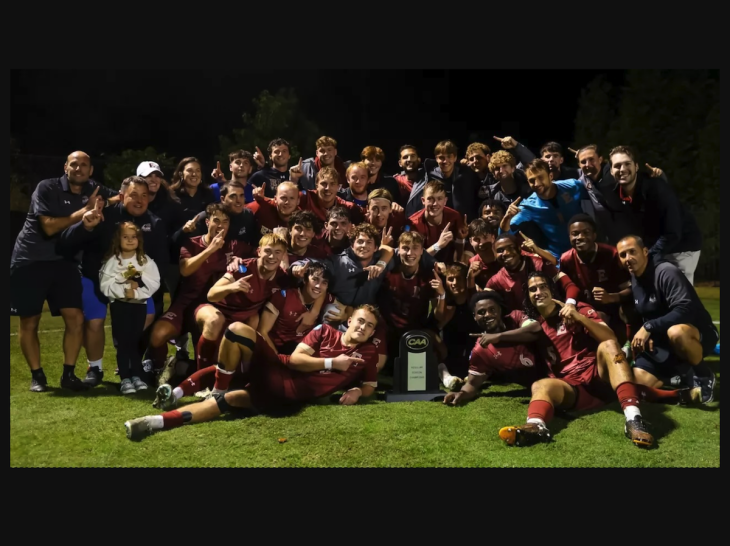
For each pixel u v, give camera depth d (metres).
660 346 4.55
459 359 5.21
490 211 5.53
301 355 4.28
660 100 17.77
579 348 4.29
